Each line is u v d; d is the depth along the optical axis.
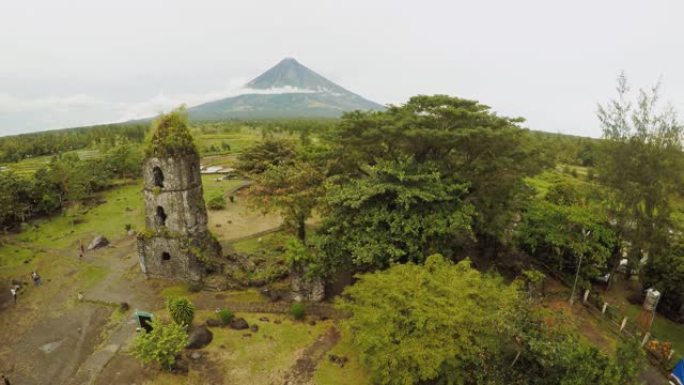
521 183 32.59
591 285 31.88
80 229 46.22
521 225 34.62
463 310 18.08
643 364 17.23
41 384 22.11
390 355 17.66
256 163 57.72
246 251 38.41
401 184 27.84
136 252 39.00
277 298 28.92
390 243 27.05
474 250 36.12
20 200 49.12
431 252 27.34
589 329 27.02
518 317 18.02
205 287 30.83
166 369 22.00
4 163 88.94
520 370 18.94
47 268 35.84
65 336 26.25
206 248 32.84
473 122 30.06
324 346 24.20
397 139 30.89
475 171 31.67
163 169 29.88
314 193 34.09
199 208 32.12
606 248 29.06
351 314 27.25
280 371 22.12
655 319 28.81
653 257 29.28
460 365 18.34
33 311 29.12
